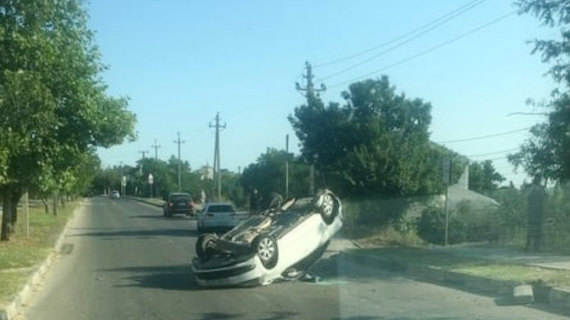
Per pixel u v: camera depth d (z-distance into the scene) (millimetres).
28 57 17562
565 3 15781
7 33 17078
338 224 18703
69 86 21906
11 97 15305
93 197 154250
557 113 16812
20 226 37938
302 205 18875
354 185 29906
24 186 24938
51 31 19922
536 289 14539
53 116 17250
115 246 29172
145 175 136500
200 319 12898
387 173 29766
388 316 12680
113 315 13469
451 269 17906
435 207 29516
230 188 81875
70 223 46812
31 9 17375
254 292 16062
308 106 34375
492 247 23984
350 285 16969
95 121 23922
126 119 25609
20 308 14320
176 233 37750
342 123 32812
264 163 53750
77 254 25875
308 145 34031
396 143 30688
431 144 33500
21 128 15883
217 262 16844
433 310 13258
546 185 22328
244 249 16938
